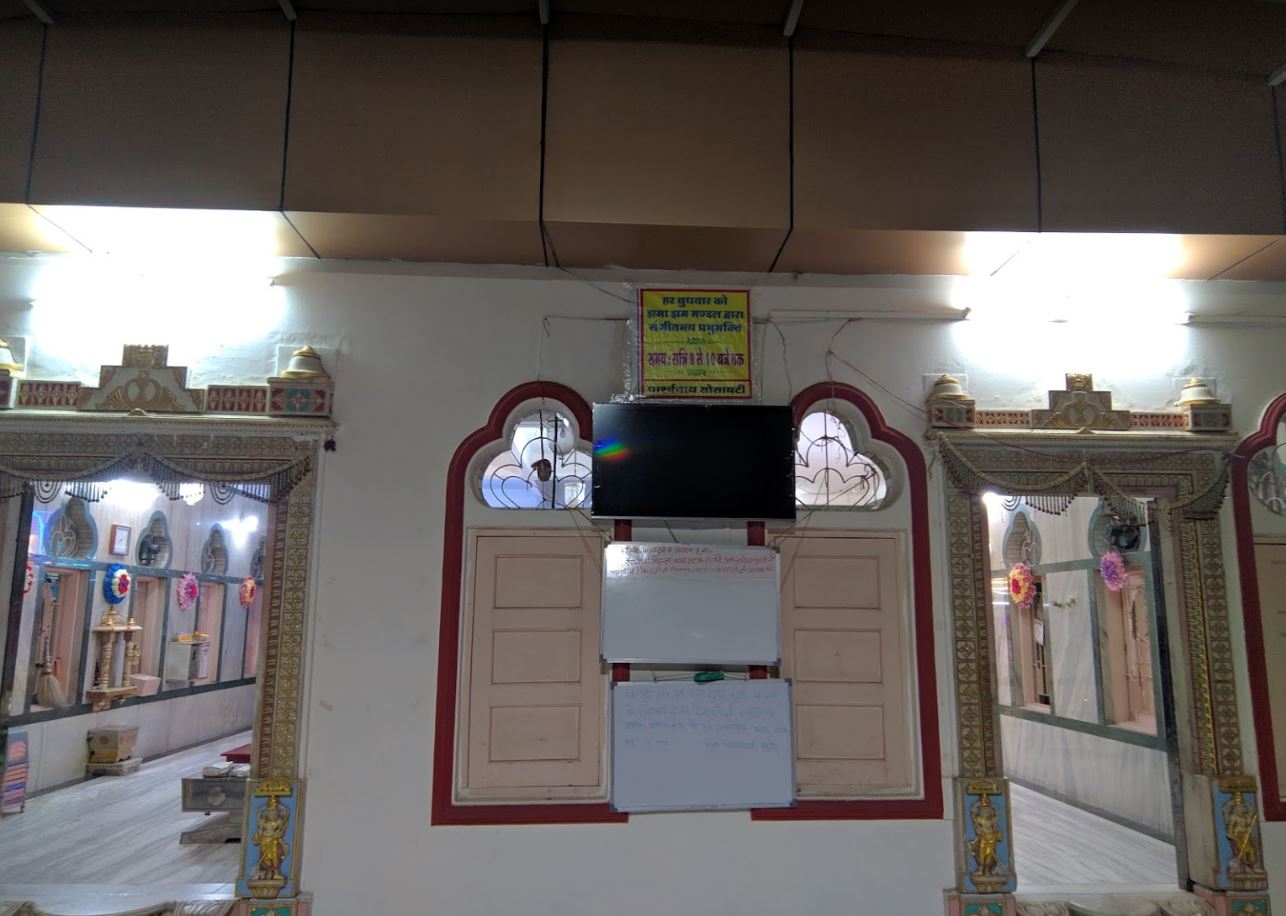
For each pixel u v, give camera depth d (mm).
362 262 4457
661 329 4473
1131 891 4270
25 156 3875
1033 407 4562
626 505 4230
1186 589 4438
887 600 4395
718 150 4055
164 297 4391
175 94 3943
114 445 4188
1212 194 4141
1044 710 7297
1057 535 7102
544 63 4055
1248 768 4312
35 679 6977
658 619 4207
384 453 4320
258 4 3934
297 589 4168
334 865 3986
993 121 4133
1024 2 3844
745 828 4125
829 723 4281
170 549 8820
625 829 4094
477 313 4473
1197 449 4520
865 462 4797
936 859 4148
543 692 4227
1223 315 4668
